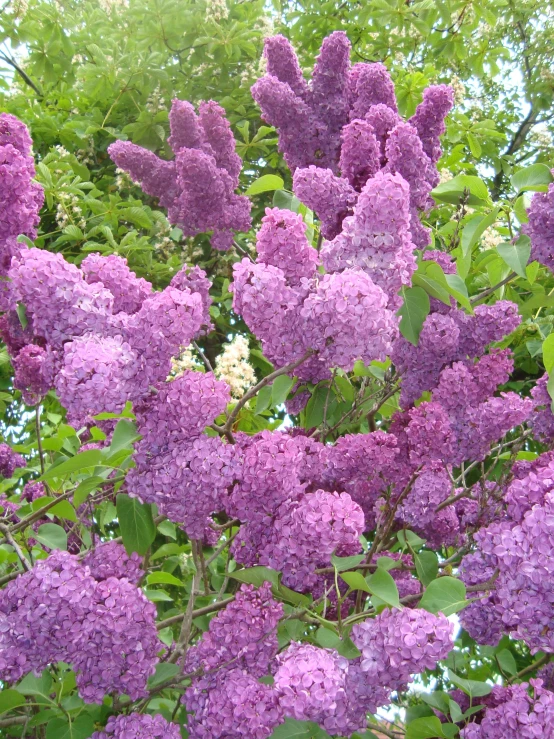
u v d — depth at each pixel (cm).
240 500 84
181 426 82
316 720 77
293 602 88
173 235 189
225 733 79
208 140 133
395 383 116
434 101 115
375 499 103
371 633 77
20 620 78
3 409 176
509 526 81
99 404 77
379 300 81
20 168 93
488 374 101
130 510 91
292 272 86
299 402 120
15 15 211
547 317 166
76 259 190
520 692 89
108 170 235
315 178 99
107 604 79
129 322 81
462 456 102
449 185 113
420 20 233
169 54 235
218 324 196
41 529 99
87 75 213
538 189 104
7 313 101
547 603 76
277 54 124
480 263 124
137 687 82
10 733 102
